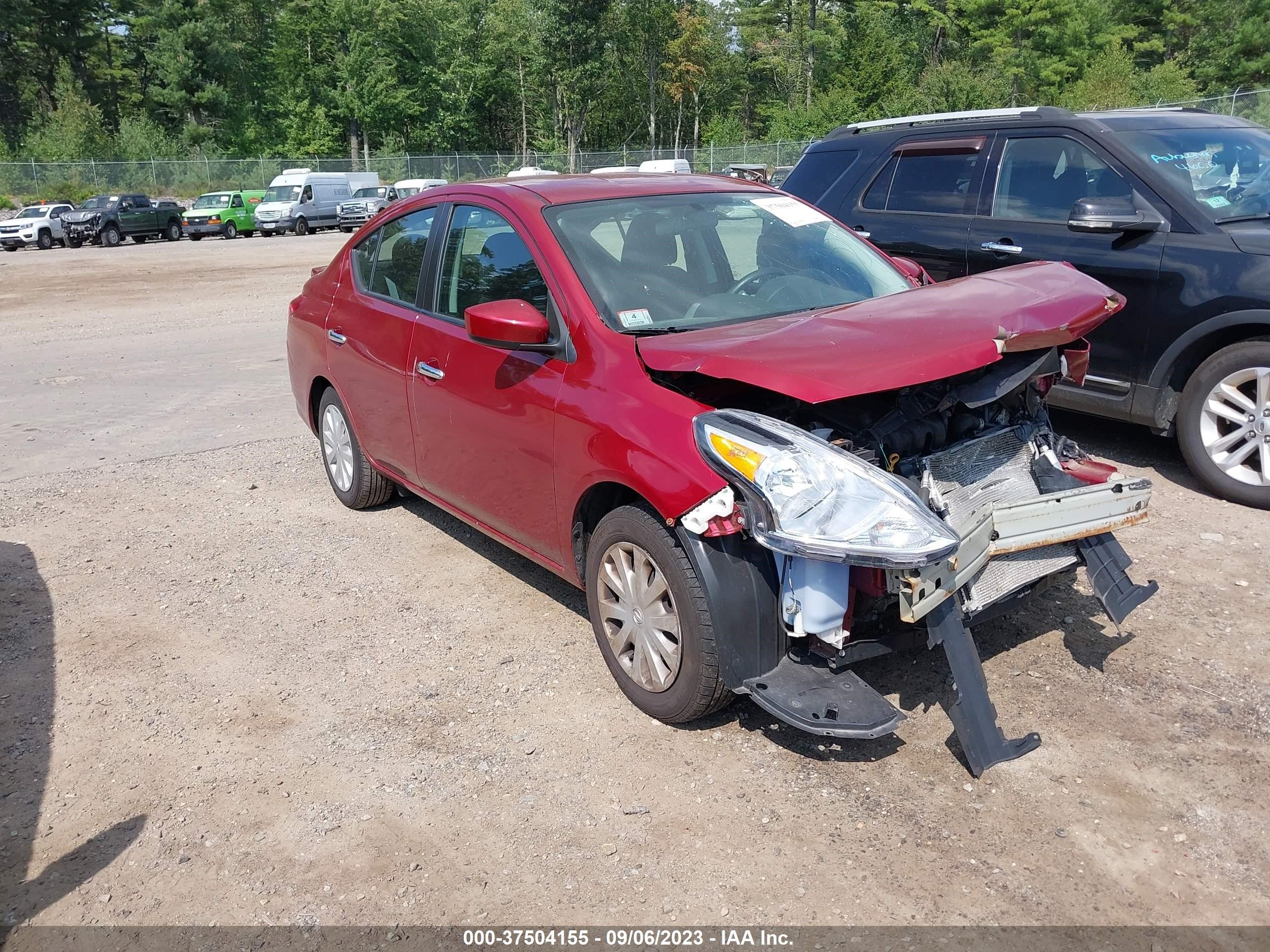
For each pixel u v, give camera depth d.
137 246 35.38
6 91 68.62
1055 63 56.19
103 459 7.02
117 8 68.75
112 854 2.96
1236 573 4.42
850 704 2.98
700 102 82.00
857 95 56.31
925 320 3.23
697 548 3.10
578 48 71.44
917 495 2.85
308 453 7.03
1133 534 4.88
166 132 65.94
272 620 4.43
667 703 3.37
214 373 10.23
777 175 30.47
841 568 2.96
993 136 6.32
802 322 3.43
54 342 12.74
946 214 6.46
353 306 5.27
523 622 4.32
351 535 5.40
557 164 58.47
